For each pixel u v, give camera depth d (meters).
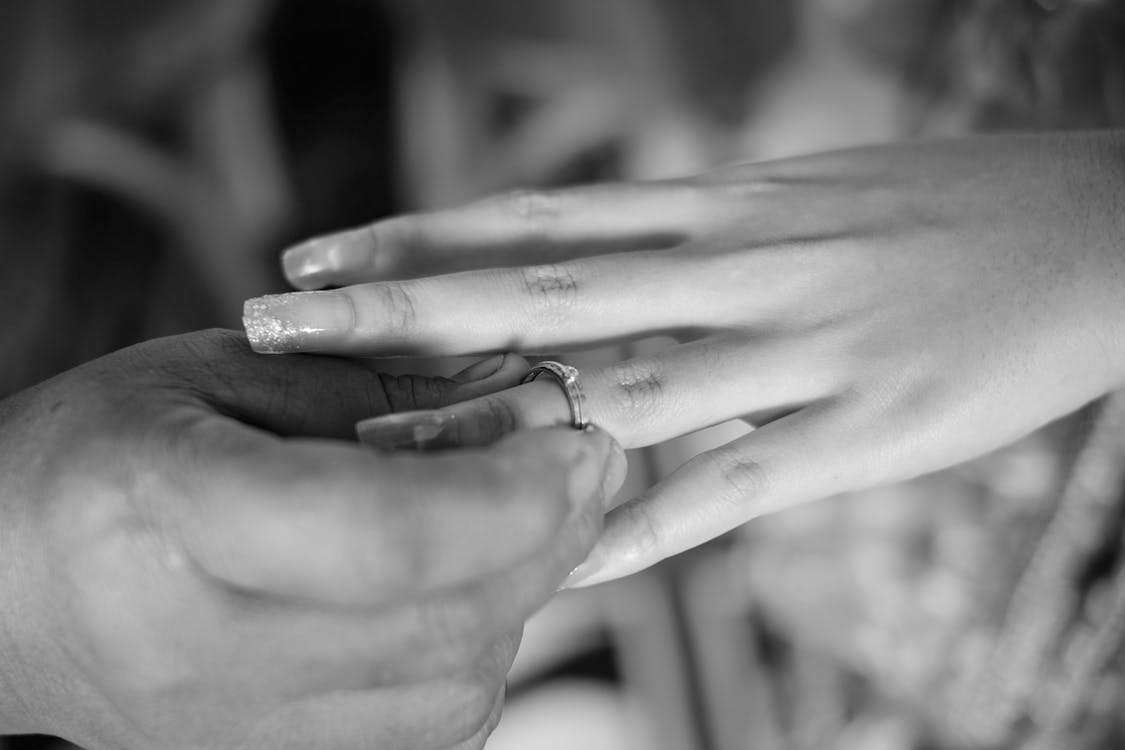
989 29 0.48
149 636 0.27
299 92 0.55
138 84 0.52
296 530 0.25
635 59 0.57
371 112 0.56
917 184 0.36
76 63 0.51
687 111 0.58
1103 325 0.34
